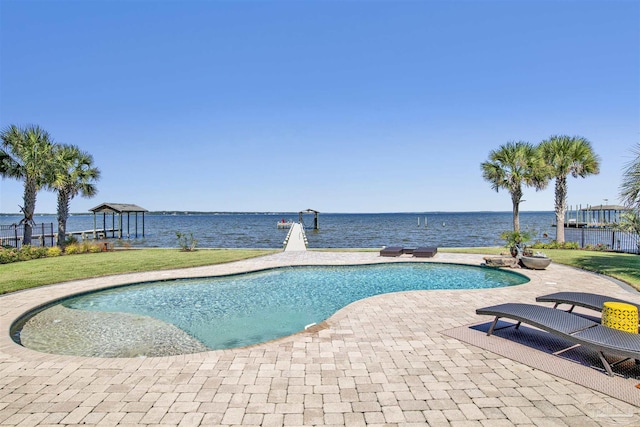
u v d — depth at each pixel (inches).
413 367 192.1
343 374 183.9
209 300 398.0
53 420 143.4
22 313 318.3
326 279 507.5
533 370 187.9
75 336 284.5
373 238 1624.0
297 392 165.3
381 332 249.4
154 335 287.4
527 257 525.7
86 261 635.5
